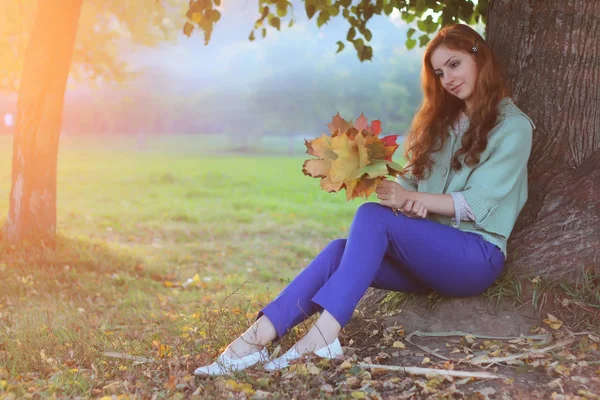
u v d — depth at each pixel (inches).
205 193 612.4
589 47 136.4
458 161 119.5
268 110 1445.6
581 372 103.2
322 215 496.4
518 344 114.4
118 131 1724.9
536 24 139.9
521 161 116.1
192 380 107.6
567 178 135.1
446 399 97.0
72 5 263.7
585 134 137.3
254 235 408.5
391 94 1336.1
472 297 125.6
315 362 108.6
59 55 266.2
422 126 125.7
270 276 299.9
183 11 509.7
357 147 105.6
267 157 1269.7
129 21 487.5
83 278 242.8
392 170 106.9
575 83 137.1
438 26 219.9
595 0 136.0
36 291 219.1
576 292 121.9
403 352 115.9
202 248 355.6
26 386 113.4
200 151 1466.5
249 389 101.4
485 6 199.5
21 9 396.5
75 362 128.9
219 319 149.7
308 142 107.4
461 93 120.0
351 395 98.7
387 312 135.9
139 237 381.1
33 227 267.6
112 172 794.2
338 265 113.8
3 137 1504.7
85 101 1603.1
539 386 100.3
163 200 551.2
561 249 127.3
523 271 128.1
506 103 119.9
